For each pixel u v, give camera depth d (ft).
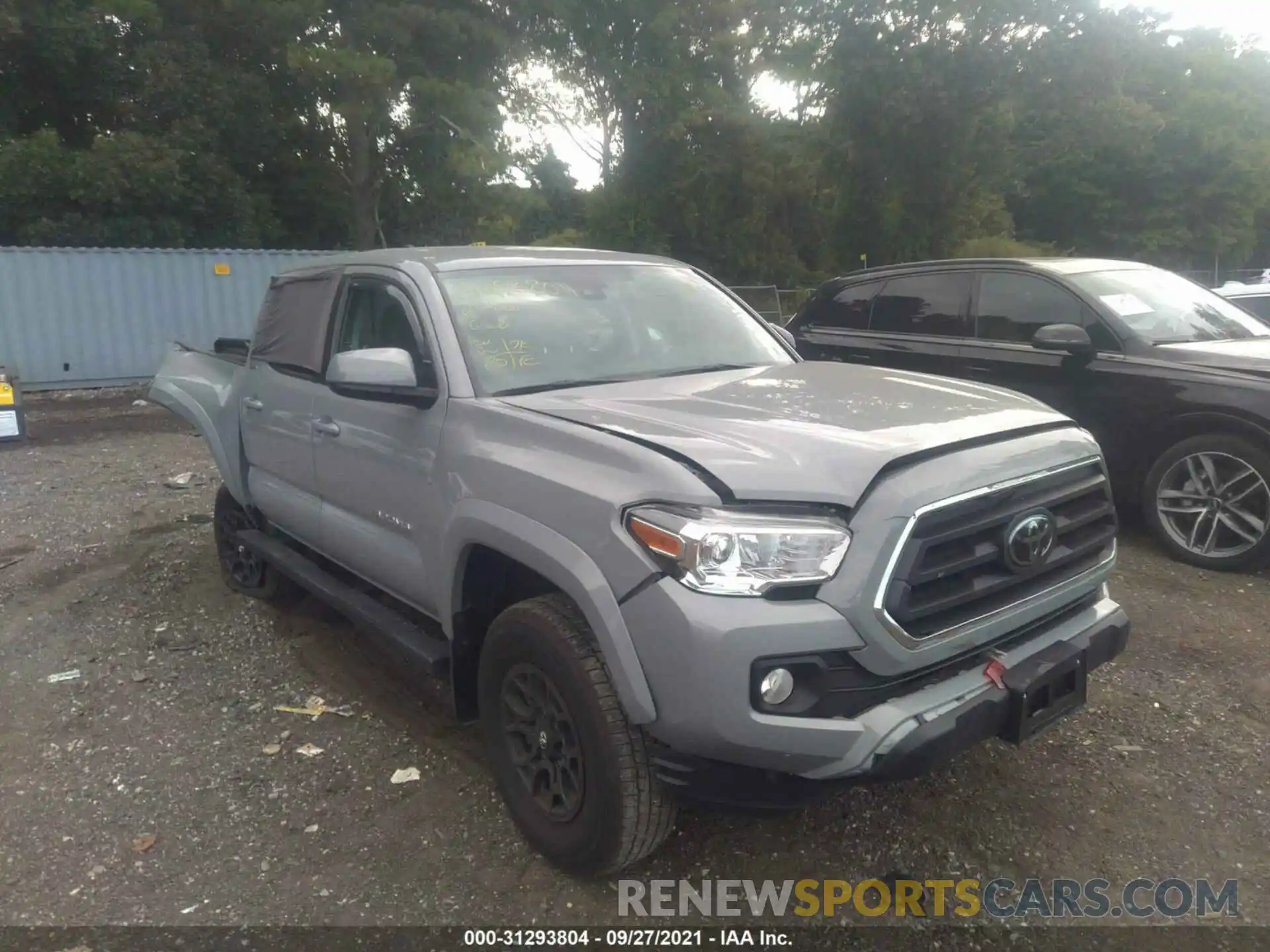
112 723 14.05
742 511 8.38
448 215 104.73
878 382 11.86
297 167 92.27
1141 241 122.83
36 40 75.92
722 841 10.87
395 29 83.15
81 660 16.19
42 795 12.16
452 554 10.83
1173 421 18.83
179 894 10.22
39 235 72.43
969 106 93.09
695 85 103.55
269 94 87.20
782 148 106.83
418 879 10.38
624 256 14.79
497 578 11.18
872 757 8.49
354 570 14.12
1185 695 13.78
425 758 12.83
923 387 11.57
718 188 104.99
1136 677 14.35
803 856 10.61
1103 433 19.97
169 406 19.56
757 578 8.23
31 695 14.99
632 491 8.81
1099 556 10.69
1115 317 20.08
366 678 15.33
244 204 82.38
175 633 17.25
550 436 9.93
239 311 56.08
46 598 19.12
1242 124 127.54
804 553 8.30
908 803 11.48
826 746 8.37
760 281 107.34
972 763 12.25
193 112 81.41
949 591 8.86
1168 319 20.76
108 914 9.93
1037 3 89.04
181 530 23.47
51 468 31.53
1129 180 126.11
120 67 79.00
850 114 95.61
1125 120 122.42
